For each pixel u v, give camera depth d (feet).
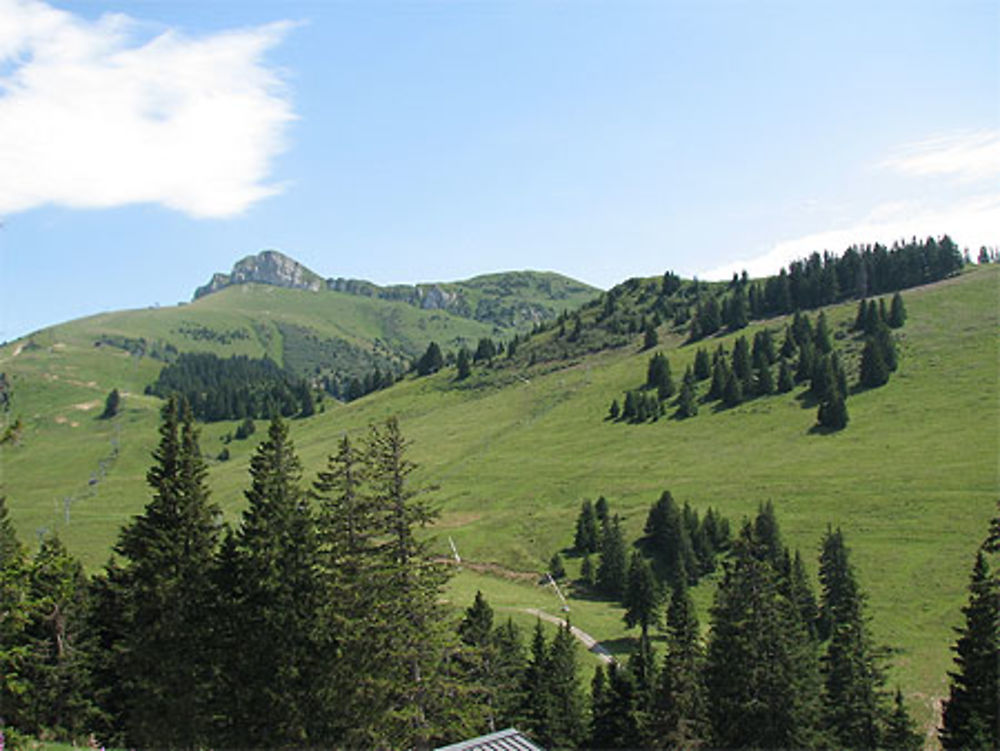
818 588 291.99
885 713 151.94
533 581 356.38
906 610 256.73
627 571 326.44
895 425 459.32
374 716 107.34
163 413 118.83
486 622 185.26
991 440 402.72
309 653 105.19
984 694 128.36
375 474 112.16
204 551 115.85
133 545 115.44
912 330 602.03
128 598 123.85
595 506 415.64
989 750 123.75
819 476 407.85
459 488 510.99
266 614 103.24
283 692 102.94
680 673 152.35
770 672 135.64
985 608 131.13
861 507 353.31
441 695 114.73
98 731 136.36
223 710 107.86
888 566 290.97
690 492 425.69
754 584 142.31
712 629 148.46
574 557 374.22
